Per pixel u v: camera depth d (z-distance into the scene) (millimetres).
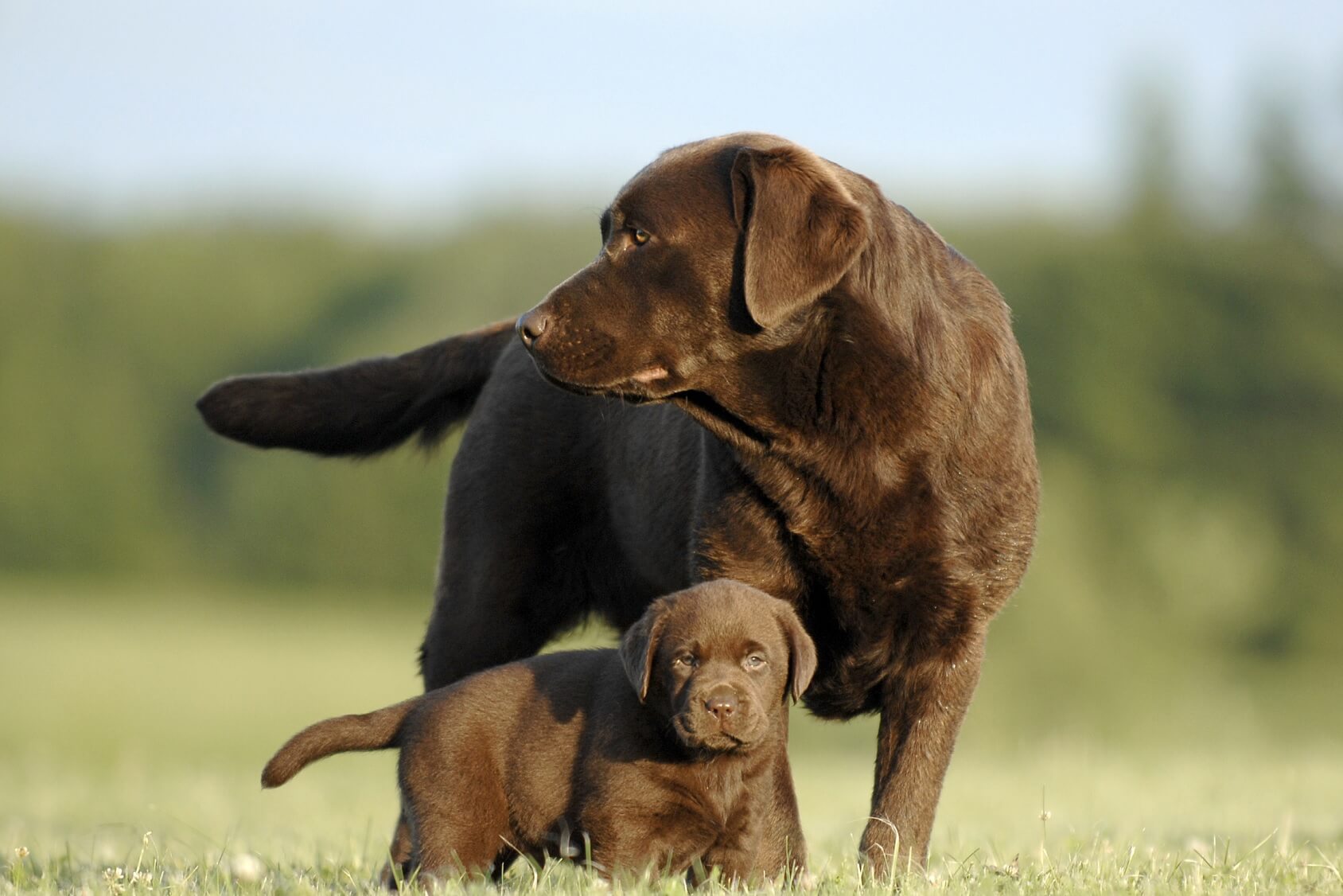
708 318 7605
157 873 7660
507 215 66000
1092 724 40438
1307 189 60094
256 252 74062
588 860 6820
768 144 7652
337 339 69438
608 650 7434
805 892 6801
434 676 9984
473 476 9938
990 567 7832
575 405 9633
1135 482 49625
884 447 7570
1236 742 37688
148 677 48750
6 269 70375
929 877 7059
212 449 69312
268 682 48219
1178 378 53406
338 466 65625
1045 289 54406
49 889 7098
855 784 17781
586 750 7008
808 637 7324
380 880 7742
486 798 7109
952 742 7852
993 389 7887
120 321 70938
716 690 6742
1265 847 8523
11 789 18469
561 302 7715
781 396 7594
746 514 7875
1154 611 46688
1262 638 49812
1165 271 56188
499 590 9797
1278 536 50688
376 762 28266
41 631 58312
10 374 68500
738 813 7121
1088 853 7953
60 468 68312
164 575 68062
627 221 7742
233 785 19391
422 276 69938
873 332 7480
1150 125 58500
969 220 58594
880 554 7660
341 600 66188
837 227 7250
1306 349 53844
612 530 9484
